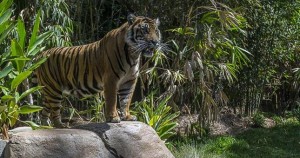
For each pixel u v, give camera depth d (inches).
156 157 409.1
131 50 404.8
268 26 666.8
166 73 560.4
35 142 374.6
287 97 767.7
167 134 524.1
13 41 422.0
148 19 406.0
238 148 611.8
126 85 420.2
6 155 374.6
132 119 425.1
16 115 435.2
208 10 584.7
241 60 662.5
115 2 653.9
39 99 563.8
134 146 401.1
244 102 706.2
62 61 441.7
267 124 713.0
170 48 599.2
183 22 590.2
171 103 583.8
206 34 559.5
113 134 398.3
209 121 609.6
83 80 431.2
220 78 608.4
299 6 663.1
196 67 573.3
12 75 438.9
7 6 428.5
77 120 614.9
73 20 620.7
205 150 584.7
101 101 561.0
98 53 419.8
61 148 378.9
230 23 553.0
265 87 732.7
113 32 414.0
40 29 560.4
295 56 730.2
